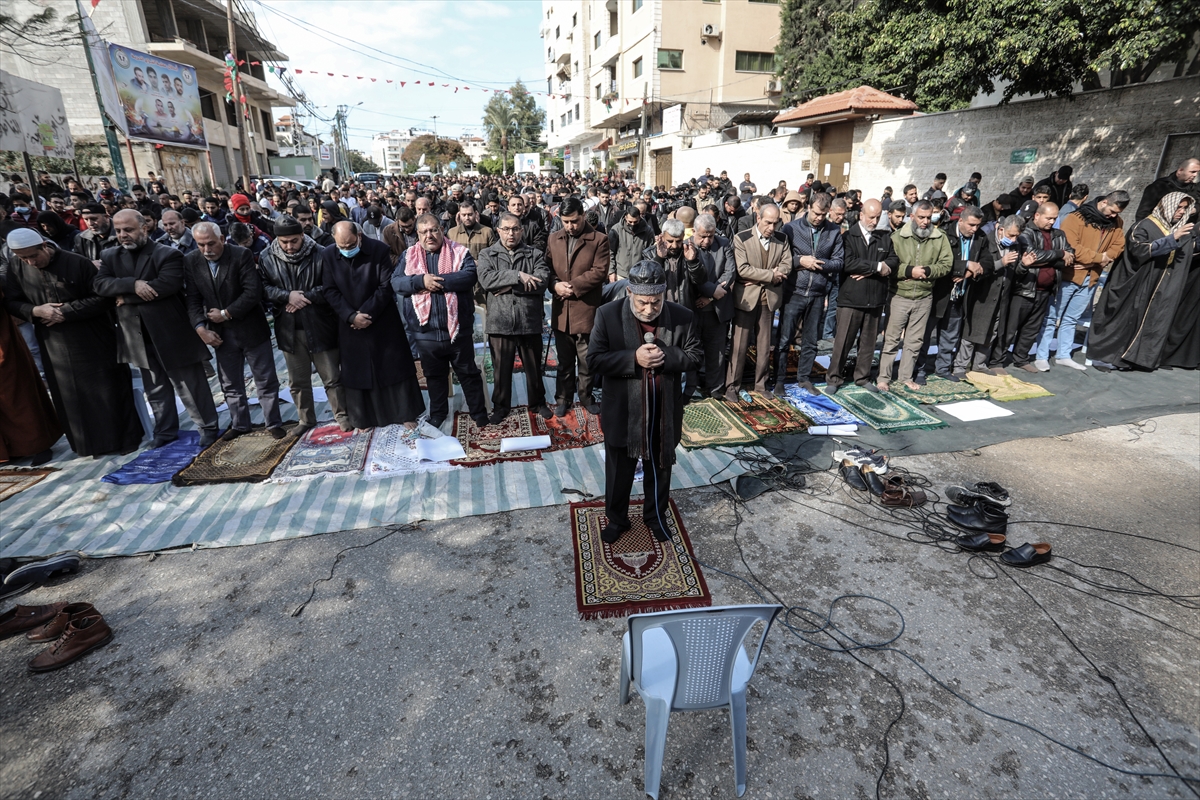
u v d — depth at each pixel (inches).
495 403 211.9
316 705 103.1
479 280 199.5
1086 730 96.7
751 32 1080.2
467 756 93.7
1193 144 333.1
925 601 126.4
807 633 117.6
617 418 132.6
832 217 271.3
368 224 306.3
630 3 1153.4
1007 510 158.2
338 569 138.3
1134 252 242.2
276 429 203.0
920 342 231.5
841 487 172.1
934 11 397.7
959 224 231.0
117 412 192.7
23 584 132.3
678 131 1007.6
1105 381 243.9
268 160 1425.9
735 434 199.3
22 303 177.0
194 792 88.8
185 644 117.3
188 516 159.0
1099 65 310.5
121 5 887.7
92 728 99.9
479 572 136.7
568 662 111.7
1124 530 148.7
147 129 655.8
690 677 81.6
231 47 730.8
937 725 98.0
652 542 145.7
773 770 90.8
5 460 187.9
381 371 196.1
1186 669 108.5
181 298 191.5
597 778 89.9
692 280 200.4
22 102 415.5
